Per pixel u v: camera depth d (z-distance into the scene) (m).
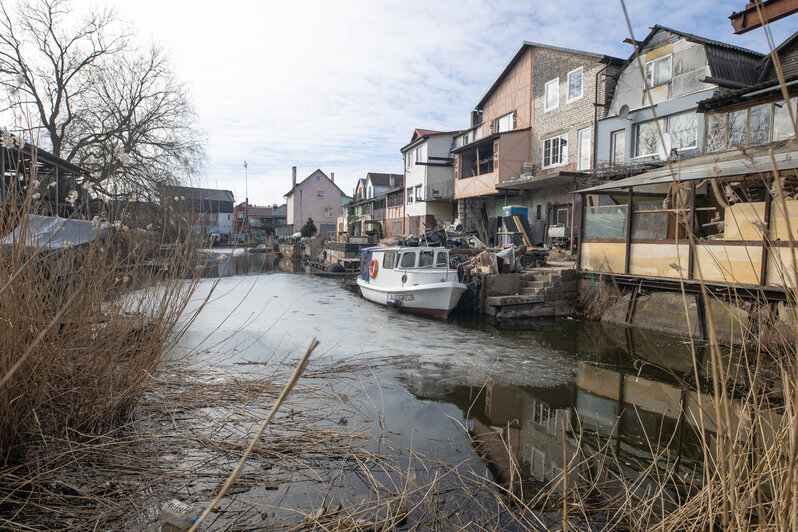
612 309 11.45
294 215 63.25
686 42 14.86
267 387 5.61
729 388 6.01
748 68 14.66
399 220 36.97
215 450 4.00
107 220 3.88
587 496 3.63
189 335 8.82
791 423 1.71
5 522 2.81
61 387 3.68
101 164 19.48
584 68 19.27
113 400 3.95
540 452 4.45
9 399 3.10
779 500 1.79
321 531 3.01
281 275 25.03
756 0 1.17
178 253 4.33
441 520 3.26
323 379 6.29
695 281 9.16
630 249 10.98
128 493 3.30
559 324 11.41
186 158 4.88
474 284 13.40
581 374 7.04
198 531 2.96
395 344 8.87
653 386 6.48
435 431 4.81
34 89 18.70
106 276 3.89
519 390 6.26
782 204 1.39
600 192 11.90
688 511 2.81
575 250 17.52
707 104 12.17
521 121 23.56
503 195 24.69
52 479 3.29
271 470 3.80
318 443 4.27
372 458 4.09
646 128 16.17
